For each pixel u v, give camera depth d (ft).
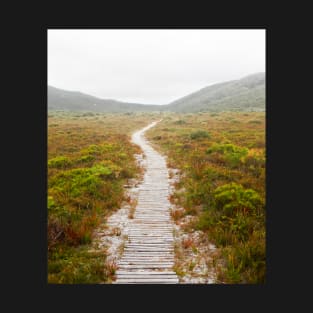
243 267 23.79
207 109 392.47
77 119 196.85
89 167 52.80
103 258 25.96
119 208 37.70
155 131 130.41
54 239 27.37
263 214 31.14
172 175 51.93
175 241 29.14
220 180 41.96
